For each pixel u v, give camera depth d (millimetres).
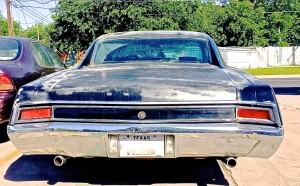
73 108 2686
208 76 2955
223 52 37531
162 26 32062
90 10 30609
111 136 2664
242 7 43000
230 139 2602
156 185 3184
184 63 3549
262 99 2619
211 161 3879
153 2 33281
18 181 3311
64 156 2889
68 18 30359
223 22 41875
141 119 2617
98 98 2664
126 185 3184
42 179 3357
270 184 3238
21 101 2748
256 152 2684
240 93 2633
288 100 9352
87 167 3691
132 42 3809
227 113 2609
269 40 48438
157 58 3668
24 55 5008
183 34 3941
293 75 24938
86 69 3383
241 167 3723
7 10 24062
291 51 41438
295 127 5762
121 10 30344
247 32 41969
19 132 2689
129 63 3578
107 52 3748
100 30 30938
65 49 31031
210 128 2566
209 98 2615
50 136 2695
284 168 3695
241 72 3258
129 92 2652
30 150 2805
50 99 2719
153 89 2652
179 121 2605
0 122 4324
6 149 4477
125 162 3840
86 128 2625
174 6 34969
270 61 40500
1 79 4367
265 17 49031
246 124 2602
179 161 3873
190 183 3240
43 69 5336
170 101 2607
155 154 2664
